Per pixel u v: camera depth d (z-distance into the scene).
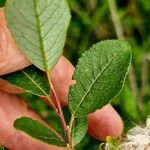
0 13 0.39
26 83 0.32
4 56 0.38
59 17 0.26
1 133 0.53
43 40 0.27
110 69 0.28
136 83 0.82
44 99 0.51
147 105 0.78
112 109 0.54
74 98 0.29
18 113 0.53
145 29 0.89
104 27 0.87
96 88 0.28
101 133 0.54
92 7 0.87
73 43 0.86
